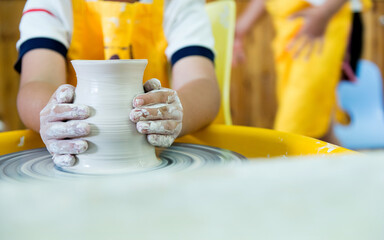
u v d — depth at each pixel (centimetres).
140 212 16
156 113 64
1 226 15
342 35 287
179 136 87
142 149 66
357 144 321
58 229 15
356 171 18
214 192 17
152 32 116
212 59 112
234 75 318
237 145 90
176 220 16
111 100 62
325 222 17
